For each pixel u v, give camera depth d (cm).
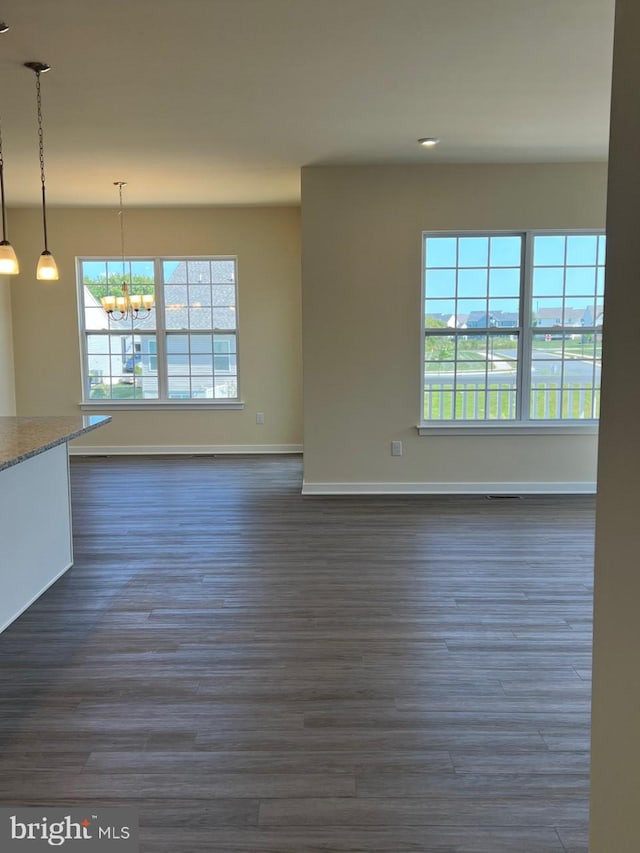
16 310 758
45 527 359
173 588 362
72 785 199
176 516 512
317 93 379
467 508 530
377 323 564
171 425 785
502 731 227
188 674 267
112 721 233
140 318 775
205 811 188
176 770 205
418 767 207
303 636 301
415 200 552
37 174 575
